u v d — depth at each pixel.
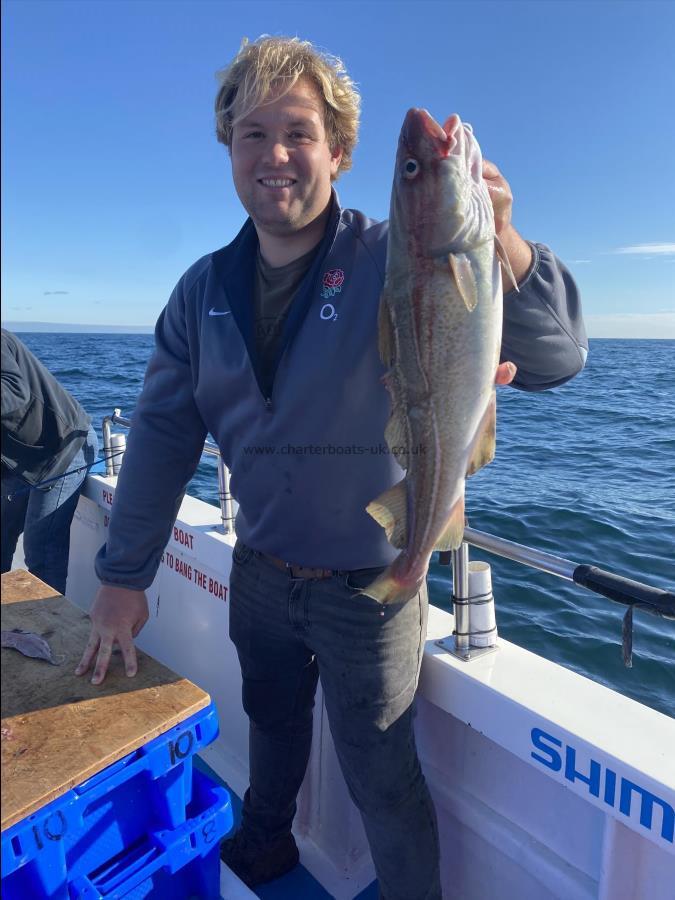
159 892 1.65
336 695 1.79
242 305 1.79
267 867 2.25
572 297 1.66
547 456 9.70
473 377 1.50
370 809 1.79
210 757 2.88
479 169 1.53
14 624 2.01
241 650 2.05
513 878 1.97
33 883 1.38
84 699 1.65
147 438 2.06
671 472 8.45
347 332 1.67
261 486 1.83
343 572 1.76
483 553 5.42
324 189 1.69
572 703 1.78
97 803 1.52
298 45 1.66
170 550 3.21
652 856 1.64
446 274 1.49
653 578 5.05
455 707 1.96
